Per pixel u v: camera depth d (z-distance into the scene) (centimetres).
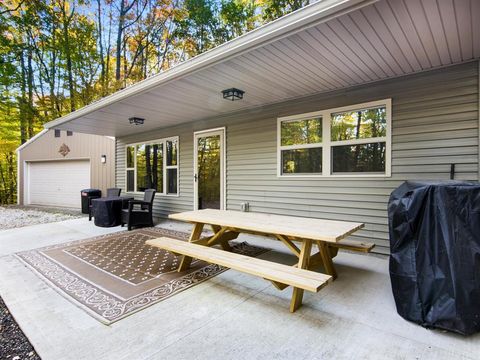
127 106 480
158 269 319
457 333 183
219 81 361
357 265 331
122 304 232
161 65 1314
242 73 334
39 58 1289
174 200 671
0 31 1154
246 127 521
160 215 707
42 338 184
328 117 415
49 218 769
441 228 186
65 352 169
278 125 473
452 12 209
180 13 1249
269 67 316
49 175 1093
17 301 240
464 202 184
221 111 533
